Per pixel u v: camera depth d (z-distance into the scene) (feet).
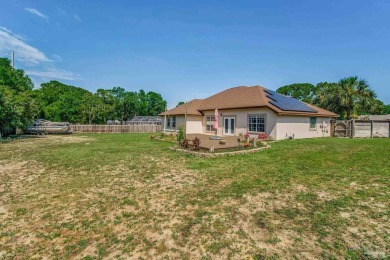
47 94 158.30
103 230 13.91
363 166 28.04
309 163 30.53
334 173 25.17
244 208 16.58
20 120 73.20
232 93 82.33
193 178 24.35
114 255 11.44
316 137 71.15
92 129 110.63
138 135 90.89
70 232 13.75
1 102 65.00
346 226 13.78
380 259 10.75
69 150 45.37
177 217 15.38
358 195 18.56
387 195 18.39
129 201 18.25
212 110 76.74
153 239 12.80
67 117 149.79
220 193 19.63
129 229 13.97
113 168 29.35
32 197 19.43
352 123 72.95
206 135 69.87
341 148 44.09
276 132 59.26
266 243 12.19
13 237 13.29
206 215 15.58
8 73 100.27
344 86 98.17
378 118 115.03
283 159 33.68
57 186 22.29
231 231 13.47
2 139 67.51
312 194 19.03
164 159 35.06
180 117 83.66
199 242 12.42
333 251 11.39
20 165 31.65
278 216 15.25
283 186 21.13
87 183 23.09
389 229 13.33
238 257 11.08
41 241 12.85
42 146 52.29
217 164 30.99
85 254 11.59
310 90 194.90
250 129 65.10
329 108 103.60
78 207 17.29
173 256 11.27
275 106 60.64
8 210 16.92
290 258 10.93
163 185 22.13
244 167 28.94
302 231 13.33
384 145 47.88
